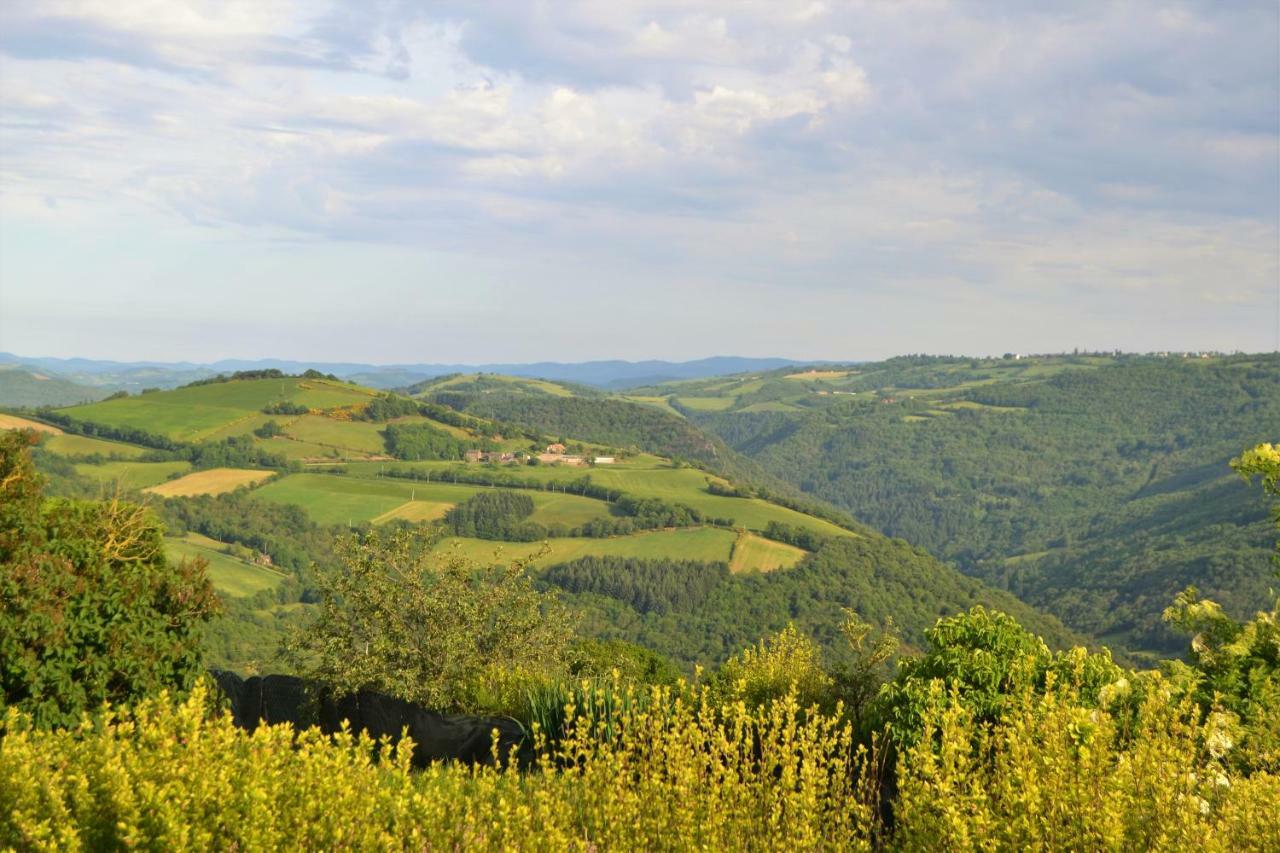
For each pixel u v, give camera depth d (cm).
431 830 442
